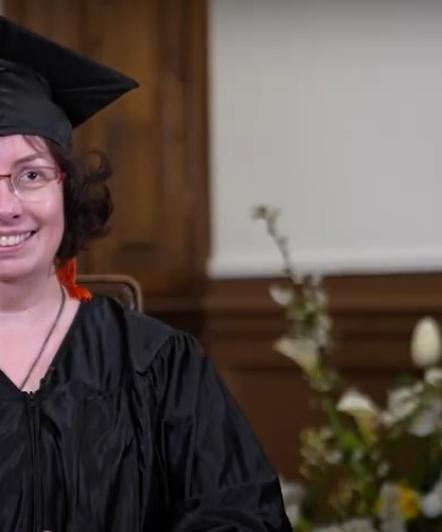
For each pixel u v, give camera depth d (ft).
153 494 13.35
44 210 12.94
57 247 13.41
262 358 30.42
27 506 12.62
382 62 30.37
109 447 13.05
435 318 29.81
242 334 30.48
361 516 16.57
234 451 13.73
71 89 14.33
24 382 13.24
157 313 30.58
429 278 30.17
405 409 16.51
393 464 16.76
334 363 30.09
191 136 30.63
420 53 30.30
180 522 13.19
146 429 13.33
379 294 30.07
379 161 30.53
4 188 12.82
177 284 30.78
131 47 30.50
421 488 16.49
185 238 30.89
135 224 30.78
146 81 30.53
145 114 30.58
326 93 30.58
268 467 13.83
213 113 30.68
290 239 30.63
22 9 30.48
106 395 13.38
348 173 30.58
